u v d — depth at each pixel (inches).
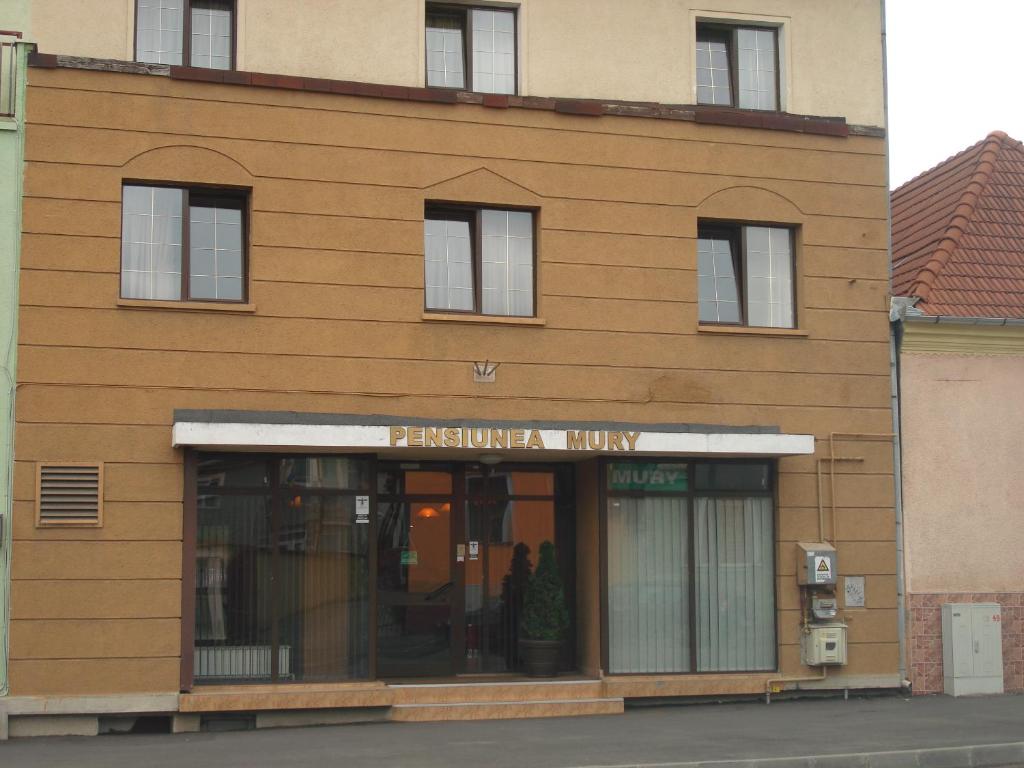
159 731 548.1
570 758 455.8
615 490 625.9
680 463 634.8
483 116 613.6
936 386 666.8
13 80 553.9
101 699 537.3
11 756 477.1
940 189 797.2
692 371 629.9
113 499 548.4
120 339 556.4
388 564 632.4
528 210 623.5
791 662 631.8
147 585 548.4
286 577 577.9
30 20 560.1
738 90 661.9
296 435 553.9
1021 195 757.3
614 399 617.6
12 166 550.9
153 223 572.4
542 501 653.9
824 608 628.1
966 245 711.7
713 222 648.4
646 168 634.2
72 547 542.0
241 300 580.4
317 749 486.6
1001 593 662.5
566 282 617.3
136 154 565.3
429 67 619.2
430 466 642.2
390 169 598.5
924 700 630.5
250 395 569.9
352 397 582.9
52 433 544.1
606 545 622.5
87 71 561.9
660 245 631.8
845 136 665.0
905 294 685.9
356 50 600.4
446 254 613.6
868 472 650.8
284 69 589.3
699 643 629.6
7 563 533.3
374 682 580.4
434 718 572.7
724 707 611.8
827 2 674.2
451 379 597.3
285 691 557.6
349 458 591.2
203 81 575.8
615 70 636.7
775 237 659.4
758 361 640.4
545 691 596.4
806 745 485.4
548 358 611.2
